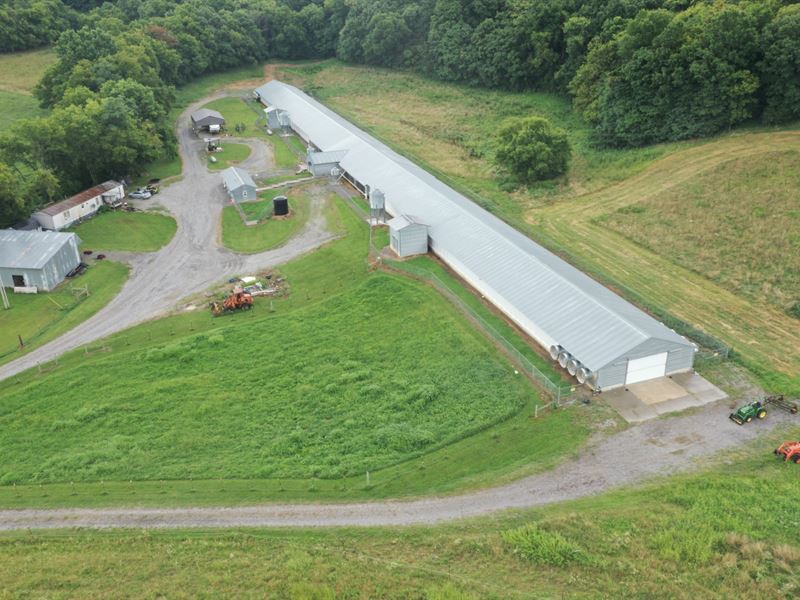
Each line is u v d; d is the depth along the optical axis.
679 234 59.44
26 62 132.25
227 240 68.06
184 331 52.34
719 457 35.09
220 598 27.80
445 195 66.12
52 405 44.41
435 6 127.81
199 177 86.06
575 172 76.50
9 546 32.69
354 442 39.06
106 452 39.47
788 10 70.56
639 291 51.88
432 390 42.72
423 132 99.00
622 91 79.75
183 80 131.12
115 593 28.50
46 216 68.75
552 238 61.81
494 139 92.19
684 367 42.56
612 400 40.34
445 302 53.03
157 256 65.19
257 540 31.78
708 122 73.50
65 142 76.00
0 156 69.88
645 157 74.31
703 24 74.56
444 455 37.34
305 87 129.75
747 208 59.69
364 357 47.75
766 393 40.06
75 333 52.78
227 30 140.25
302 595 27.22
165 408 43.50
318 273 60.22
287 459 38.06
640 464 34.97
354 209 73.31
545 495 33.34
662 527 29.73
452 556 29.44
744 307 49.03
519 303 48.50
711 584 26.44
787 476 33.16
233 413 42.62
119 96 85.44
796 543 28.23
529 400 41.06
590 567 27.78
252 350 49.28
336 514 33.38
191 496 35.62
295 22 148.88
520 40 110.12
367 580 28.16
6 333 53.09
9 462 39.47
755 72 72.06
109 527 33.72
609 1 97.19
